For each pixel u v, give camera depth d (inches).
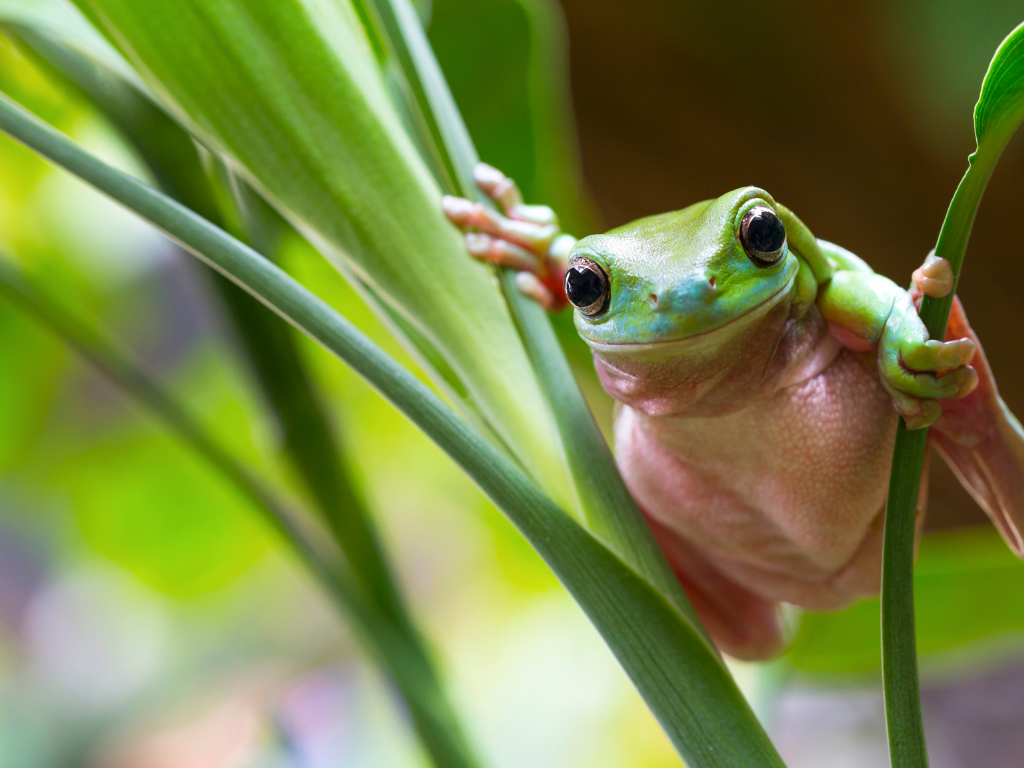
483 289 15.1
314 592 40.2
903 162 26.8
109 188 14.2
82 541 30.1
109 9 14.9
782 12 25.1
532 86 17.7
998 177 26.2
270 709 16.8
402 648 15.8
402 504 37.0
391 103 15.4
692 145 27.7
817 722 32.1
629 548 14.5
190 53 14.9
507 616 34.3
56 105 18.1
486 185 15.5
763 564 15.4
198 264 16.0
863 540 15.1
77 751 42.3
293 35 15.1
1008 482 14.7
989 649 18.8
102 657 44.2
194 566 26.3
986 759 30.7
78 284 24.6
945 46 22.7
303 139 15.1
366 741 28.9
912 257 28.1
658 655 14.0
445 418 14.2
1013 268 27.1
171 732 41.1
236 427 22.8
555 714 31.9
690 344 14.5
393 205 15.1
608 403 20.4
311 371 16.1
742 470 15.1
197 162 16.1
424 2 17.4
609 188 29.0
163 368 35.2
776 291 14.5
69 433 24.3
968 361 13.9
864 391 14.8
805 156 27.4
